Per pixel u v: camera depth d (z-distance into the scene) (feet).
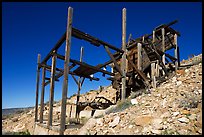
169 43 53.98
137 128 23.67
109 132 24.39
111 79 48.26
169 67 53.83
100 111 42.16
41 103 41.57
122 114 28.02
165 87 36.83
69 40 30.25
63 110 27.55
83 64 35.73
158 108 27.96
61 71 43.34
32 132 41.45
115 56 50.44
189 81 36.01
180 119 23.22
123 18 42.80
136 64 48.01
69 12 31.19
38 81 46.57
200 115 23.50
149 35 52.95
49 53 39.04
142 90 40.52
